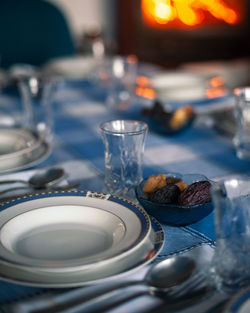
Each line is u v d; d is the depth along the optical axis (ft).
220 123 3.58
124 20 11.18
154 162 2.93
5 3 8.06
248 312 1.28
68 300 1.47
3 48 8.11
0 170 2.57
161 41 12.05
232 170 2.78
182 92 4.50
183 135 3.54
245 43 10.09
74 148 3.26
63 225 1.86
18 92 5.07
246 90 3.04
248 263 1.56
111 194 2.09
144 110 3.55
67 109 4.42
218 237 1.58
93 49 6.61
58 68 5.85
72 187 2.39
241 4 10.01
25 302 1.47
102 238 1.78
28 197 2.00
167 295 1.49
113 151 2.23
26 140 3.00
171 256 1.76
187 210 1.89
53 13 8.25
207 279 1.56
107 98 4.82
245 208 1.56
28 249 1.71
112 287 1.52
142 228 1.70
